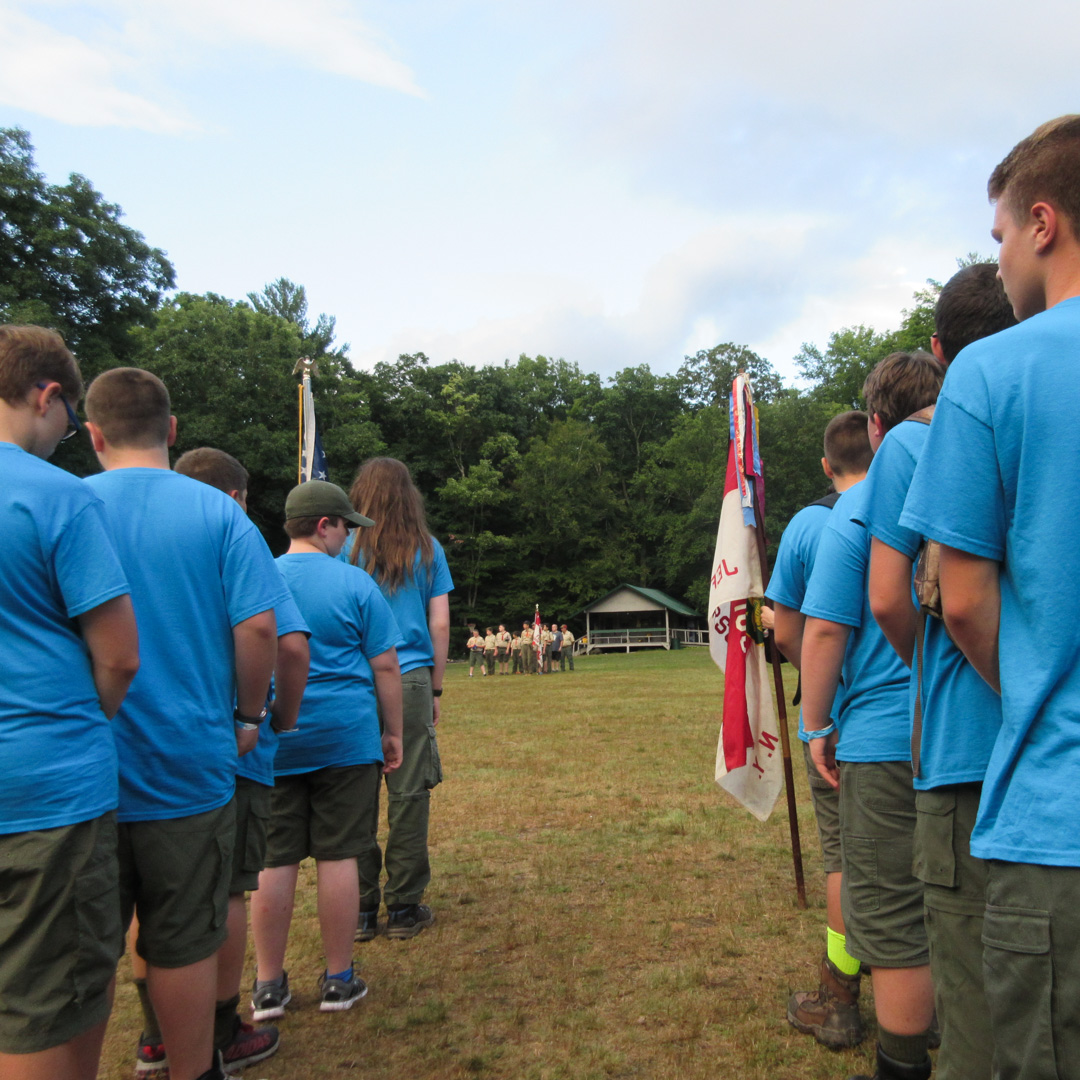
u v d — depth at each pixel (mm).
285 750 3260
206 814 2359
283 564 3502
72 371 2127
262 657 2537
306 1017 3189
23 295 28031
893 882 2367
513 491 64062
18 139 28719
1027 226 1508
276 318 47094
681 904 4281
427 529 4367
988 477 1423
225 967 2785
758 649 4176
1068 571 1334
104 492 2428
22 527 1901
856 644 2539
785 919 4043
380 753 3465
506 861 5125
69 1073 1890
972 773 1655
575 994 3316
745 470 4227
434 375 67125
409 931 3971
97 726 1987
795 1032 2973
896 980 2328
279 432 41125
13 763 1842
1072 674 1320
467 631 58344
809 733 2637
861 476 3033
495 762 8602
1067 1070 1250
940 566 1492
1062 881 1259
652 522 63719
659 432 75375
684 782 7367
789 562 3051
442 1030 3059
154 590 2369
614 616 62000
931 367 2418
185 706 2344
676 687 19203
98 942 1920
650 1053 2854
